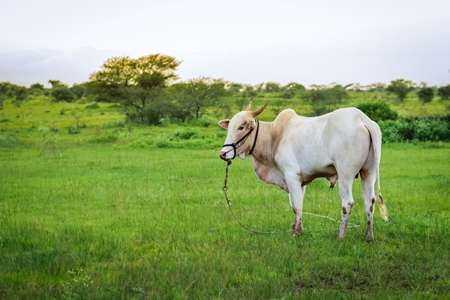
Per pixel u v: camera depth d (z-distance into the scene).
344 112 6.79
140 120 44.91
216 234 7.42
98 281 5.44
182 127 40.41
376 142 6.63
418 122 25.36
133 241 7.16
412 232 7.16
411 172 13.45
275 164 7.71
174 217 8.62
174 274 5.59
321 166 7.04
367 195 6.84
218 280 5.40
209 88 47.09
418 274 5.45
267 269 5.81
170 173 14.09
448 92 65.12
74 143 26.00
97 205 9.84
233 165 15.66
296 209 7.33
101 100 52.59
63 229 7.89
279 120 7.66
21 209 9.57
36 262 6.12
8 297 5.02
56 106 66.12
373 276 5.45
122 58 52.12
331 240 6.96
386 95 75.12
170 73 53.62
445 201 9.41
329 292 5.03
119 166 15.59
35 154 20.41
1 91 79.19
